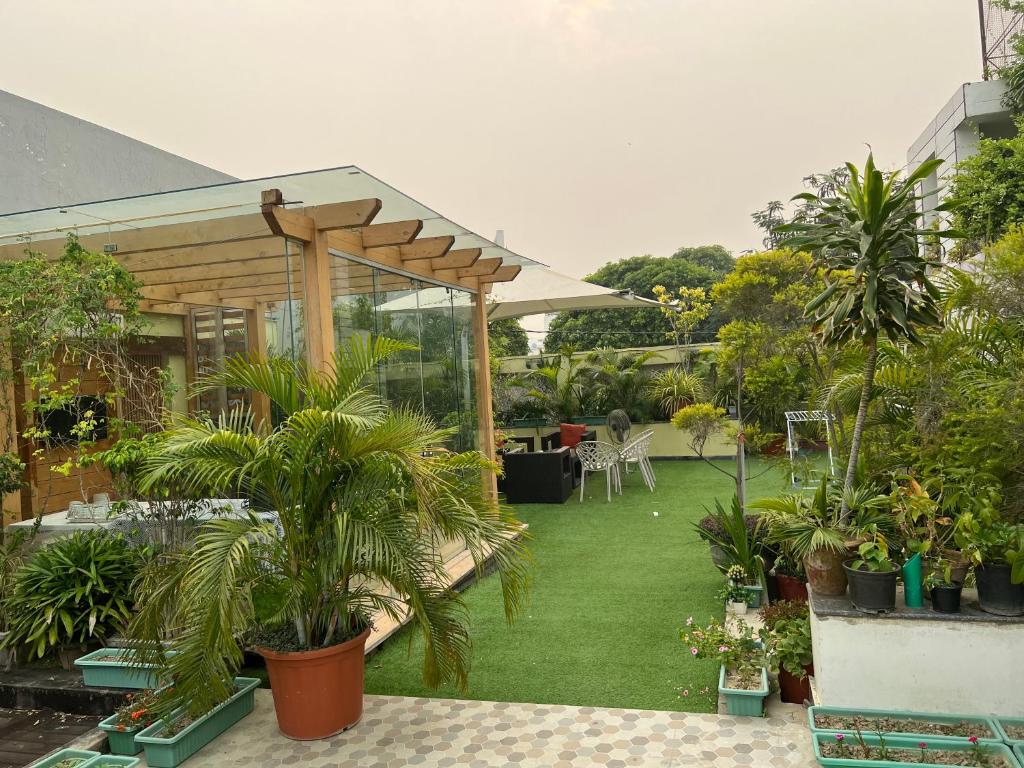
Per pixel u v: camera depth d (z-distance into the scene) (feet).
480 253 21.85
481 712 11.98
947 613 10.21
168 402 16.21
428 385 21.45
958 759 9.21
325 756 10.81
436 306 22.47
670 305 52.60
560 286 36.17
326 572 10.83
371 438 10.80
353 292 16.85
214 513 14.39
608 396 45.11
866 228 11.02
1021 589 9.99
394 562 10.52
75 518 16.61
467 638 11.84
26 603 14.30
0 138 20.45
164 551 14.46
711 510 27.78
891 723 10.13
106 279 14.34
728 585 15.98
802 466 17.89
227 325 15.31
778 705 11.61
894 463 13.75
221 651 9.89
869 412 14.57
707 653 12.09
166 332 16.19
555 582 19.27
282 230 14.03
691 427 22.31
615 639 14.96
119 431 15.08
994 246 13.15
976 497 11.09
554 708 11.96
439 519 10.90
